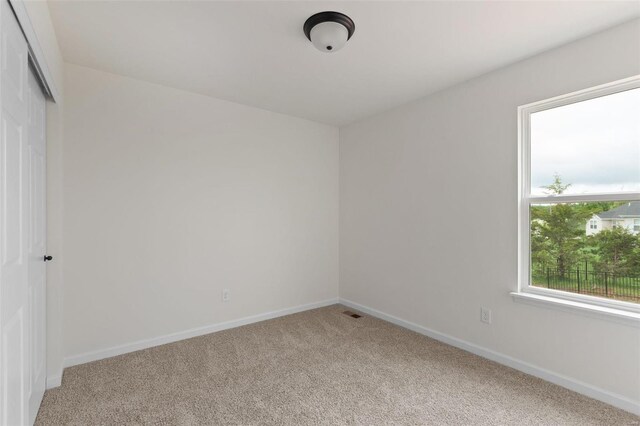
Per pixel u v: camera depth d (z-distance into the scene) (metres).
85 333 2.41
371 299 3.57
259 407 1.87
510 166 2.37
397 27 1.90
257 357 2.51
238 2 1.68
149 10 1.74
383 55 2.24
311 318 3.45
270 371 2.29
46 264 2.07
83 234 2.40
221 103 3.09
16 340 1.27
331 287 3.98
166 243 2.78
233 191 3.17
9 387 1.18
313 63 2.36
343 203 3.96
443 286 2.83
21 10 1.23
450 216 2.78
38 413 1.79
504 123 2.40
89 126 2.43
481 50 2.17
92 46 2.12
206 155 3.00
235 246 3.19
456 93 2.74
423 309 3.00
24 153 1.39
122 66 2.41
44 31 1.63
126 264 2.59
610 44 1.90
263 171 3.38
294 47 2.14
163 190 2.76
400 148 3.25
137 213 2.64
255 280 3.33
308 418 1.77
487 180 2.51
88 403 1.89
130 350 2.59
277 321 3.35
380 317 3.45
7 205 1.16
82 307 2.40
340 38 1.84
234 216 3.18
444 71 2.49
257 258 3.34
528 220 2.35
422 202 3.02
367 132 3.64
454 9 1.73
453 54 2.22
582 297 2.09
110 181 2.52
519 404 1.89
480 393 2.01
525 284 2.36
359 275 3.74
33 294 1.73
